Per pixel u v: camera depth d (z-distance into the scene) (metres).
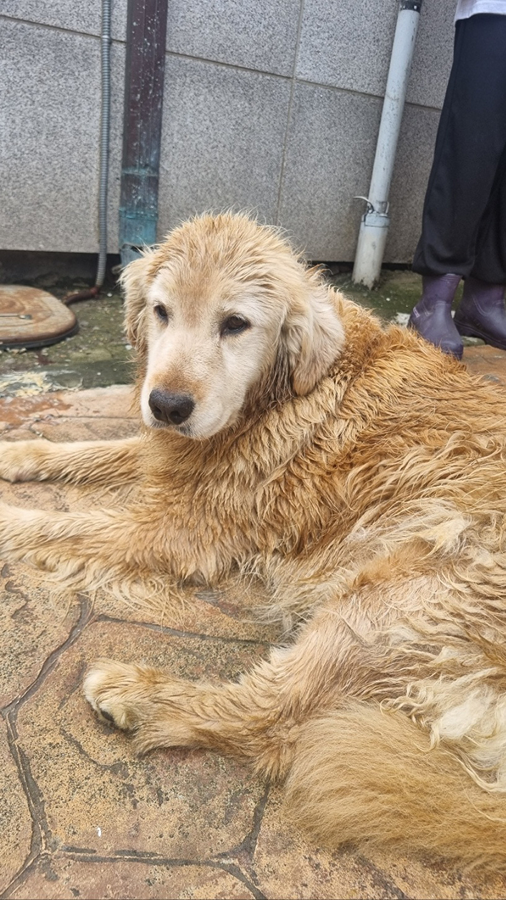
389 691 0.48
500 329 1.21
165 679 0.52
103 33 1.29
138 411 0.74
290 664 0.52
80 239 1.48
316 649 0.51
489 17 0.90
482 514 0.54
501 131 0.96
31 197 1.39
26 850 0.40
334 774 0.44
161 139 1.45
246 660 0.57
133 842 0.41
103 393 1.03
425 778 0.42
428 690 0.47
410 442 0.62
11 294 1.38
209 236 0.61
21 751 0.47
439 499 0.58
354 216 1.78
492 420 0.63
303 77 1.54
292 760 0.48
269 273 0.60
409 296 1.75
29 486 0.78
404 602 0.51
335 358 0.65
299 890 0.39
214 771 0.47
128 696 0.50
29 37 1.25
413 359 0.69
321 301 0.66
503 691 0.47
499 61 0.92
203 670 0.56
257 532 0.65
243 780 0.47
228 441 0.65
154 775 0.46
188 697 0.51
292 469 0.64
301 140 1.61
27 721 0.49
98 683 0.51
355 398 0.65
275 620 0.63
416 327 1.17
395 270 1.96
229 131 1.52
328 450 0.64
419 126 1.77
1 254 1.46
